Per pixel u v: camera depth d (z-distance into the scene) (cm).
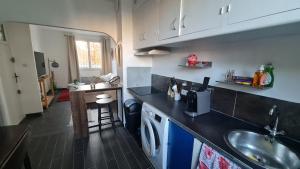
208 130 112
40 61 421
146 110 180
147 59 277
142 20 210
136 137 249
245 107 127
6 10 200
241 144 112
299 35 94
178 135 132
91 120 316
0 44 257
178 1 135
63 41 616
